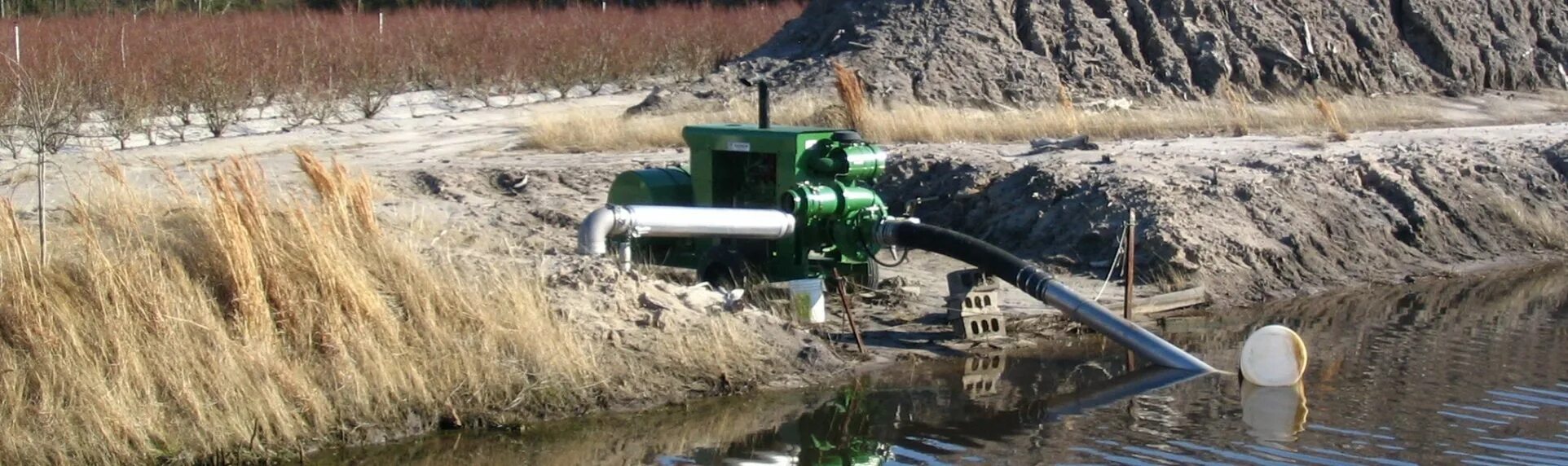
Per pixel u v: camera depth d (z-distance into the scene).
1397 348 12.02
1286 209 15.63
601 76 31.48
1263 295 14.09
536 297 10.20
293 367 9.09
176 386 8.72
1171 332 12.47
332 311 9.34
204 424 8.64
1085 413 9.95
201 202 10.44
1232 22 30.59
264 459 8.73
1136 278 14.00
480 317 9.79
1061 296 11.33
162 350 8.80
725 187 12.71
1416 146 19.06
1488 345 12.18
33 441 8.25
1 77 21.78
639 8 47.84
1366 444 9.30
